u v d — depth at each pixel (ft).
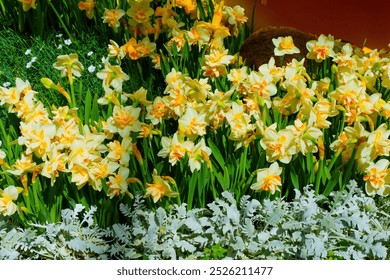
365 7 10.08
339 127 8.16
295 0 10.05
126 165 7.75
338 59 8.55
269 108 8.16
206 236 7.69
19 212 7.66
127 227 7.72
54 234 7.61
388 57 9.11
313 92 7.98
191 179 7.69
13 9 9.85
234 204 7.69
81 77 9.20
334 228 7.62
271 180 7.65
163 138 7.72
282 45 8.52
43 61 9.40
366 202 7.89
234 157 7.84
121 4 9.43
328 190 7.89
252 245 7.54
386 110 8.04
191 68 8.98
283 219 7.69
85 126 7.81
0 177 7.93
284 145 7.63
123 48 9.00
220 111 7.93
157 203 7.81
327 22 10.12
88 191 7.89
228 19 9.37
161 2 9.92
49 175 7.56
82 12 9.79
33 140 7.60
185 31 9.02
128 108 7.91
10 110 7.97
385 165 7.82
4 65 9.39
